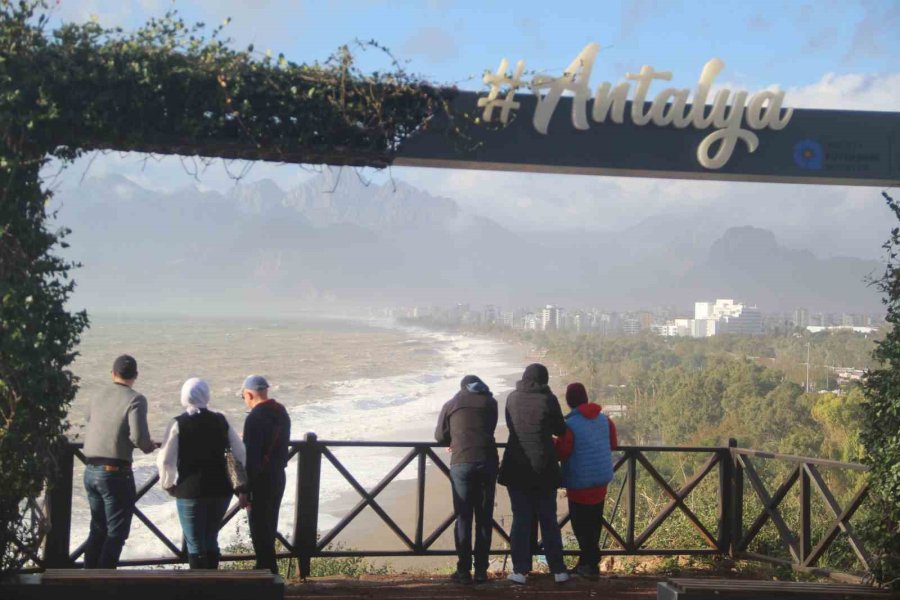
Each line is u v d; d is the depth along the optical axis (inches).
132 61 203.9
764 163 253.0
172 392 2839.6
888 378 228.7
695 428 2089.1
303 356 4980.3
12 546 199.8
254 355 4931.1
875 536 231.5
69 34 203.8
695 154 248.4
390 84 225.0
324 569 371.6
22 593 181.5
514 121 237.9
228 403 2487.7
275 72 216.2
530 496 265.7
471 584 265.9
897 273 228.5
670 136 247.3
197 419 236.2
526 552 267.9
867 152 256.8
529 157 238.8
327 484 1112.2
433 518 954.7
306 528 276.2
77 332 206.7
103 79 202.7
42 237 199.8
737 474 310.7
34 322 194.2
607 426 279.9
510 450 264.7
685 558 321.7
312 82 218.5
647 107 246.8
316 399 2573.8
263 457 244.4
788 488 297.6
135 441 231.5
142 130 207.9
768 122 250.2
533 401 262.8
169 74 205.9
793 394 1996.8
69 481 252.5
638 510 522.9
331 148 223.3
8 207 193.5
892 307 230.5
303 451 276.1
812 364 3695.9
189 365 4030.5
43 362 194.7
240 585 190.4
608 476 277.1
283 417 251.3
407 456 283.9
